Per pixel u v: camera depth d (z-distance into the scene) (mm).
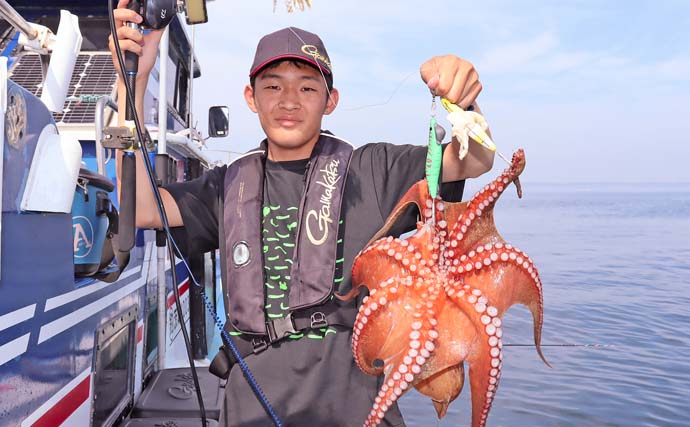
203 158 6344
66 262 2316
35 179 1927
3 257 1732
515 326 10969
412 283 1309
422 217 1419
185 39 6004
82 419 2543
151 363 4254
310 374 1682
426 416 5902
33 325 1979
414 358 1229
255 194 1809
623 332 11086
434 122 1404
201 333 5629
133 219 1737
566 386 7281
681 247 34469
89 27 4457
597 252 31453
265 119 1786
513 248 1307
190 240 1959
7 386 1780
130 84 1672
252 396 1704
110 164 3959
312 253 1699
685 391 7234
